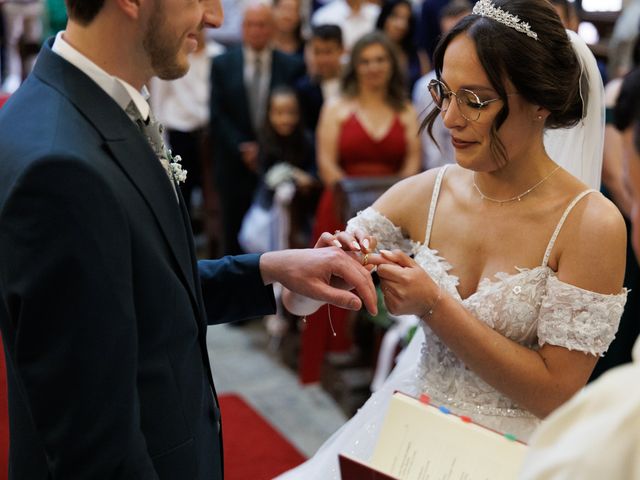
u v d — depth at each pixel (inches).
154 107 237.0
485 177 71.5
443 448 59.5
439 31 237.6
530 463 39.6
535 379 66.6
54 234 49.8
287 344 178.7
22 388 55.9
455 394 71.6
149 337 56.2
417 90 183.8
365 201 145.0
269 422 154.3
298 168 189.0
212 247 222.1
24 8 300.0
